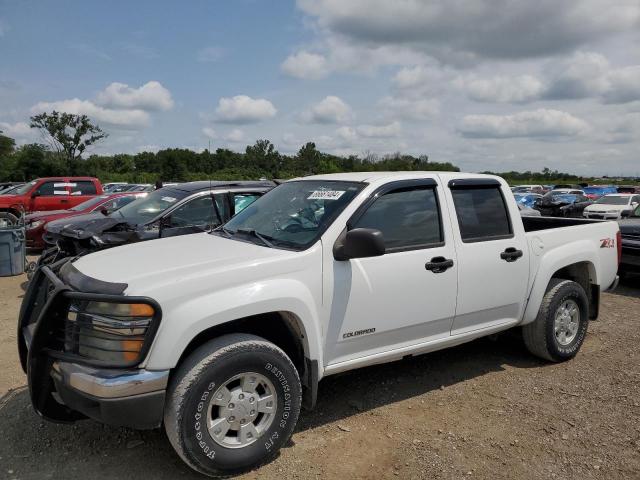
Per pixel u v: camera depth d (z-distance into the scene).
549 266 4.66
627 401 4.07
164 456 3.26
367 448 3.37
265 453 3.09
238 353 2.92
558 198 28.92
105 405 2.67
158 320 2.76
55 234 7.55
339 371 3.57
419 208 3.92
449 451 3.34
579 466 3.18
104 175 57.75
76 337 2.86
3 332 5.68
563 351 4.86
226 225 4.29
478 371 4.70
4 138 62.00
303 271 3.27
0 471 3.08
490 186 4.43
